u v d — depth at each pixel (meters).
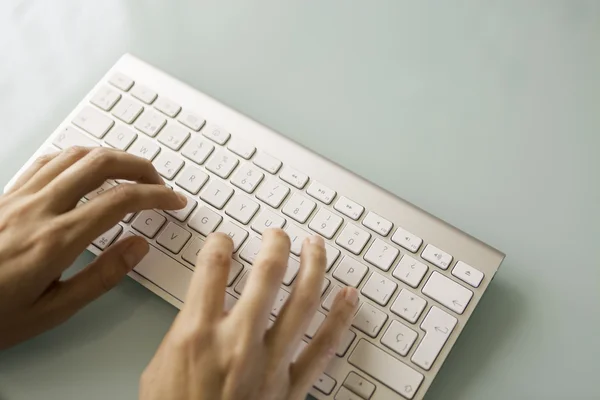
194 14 0.65
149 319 0.52
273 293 0.45
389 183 0.56
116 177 0.52
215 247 0.48
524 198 0.55
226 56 0.62
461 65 0.60
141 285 0.53
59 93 0.62
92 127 0.57
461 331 0.49
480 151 0.57
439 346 0.48
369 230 0.52
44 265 0.47
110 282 0.50
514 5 0.62
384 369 0.48
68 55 0.64
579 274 0.53
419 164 0.57
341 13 0.63
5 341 0.48
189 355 0.43
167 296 0.51
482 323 0.52
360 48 0.62
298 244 0.51
